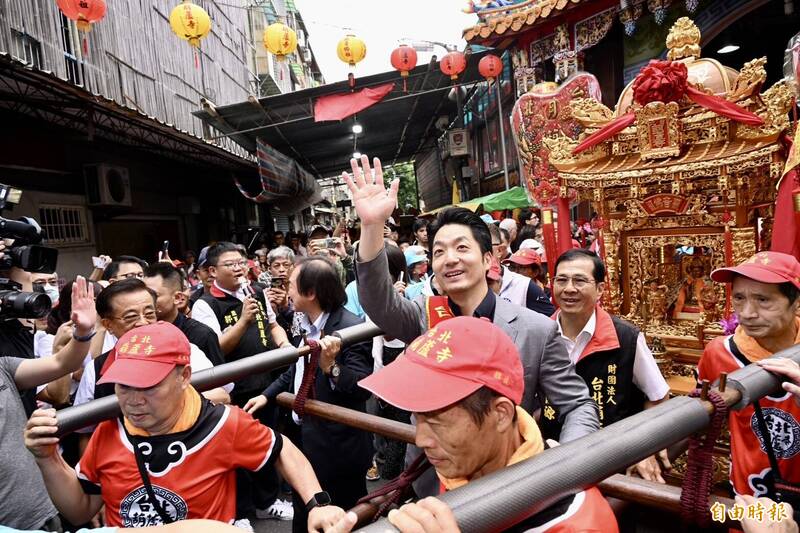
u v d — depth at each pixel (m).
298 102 8.91
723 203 2.69
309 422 2.50
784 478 1.85
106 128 7.21
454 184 14.48
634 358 2.23
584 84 3.91
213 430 1.66
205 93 10.66
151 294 2.49
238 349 3.49
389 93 9.71
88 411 1.57
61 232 8.29
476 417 0.99
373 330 2.06
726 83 2.85
